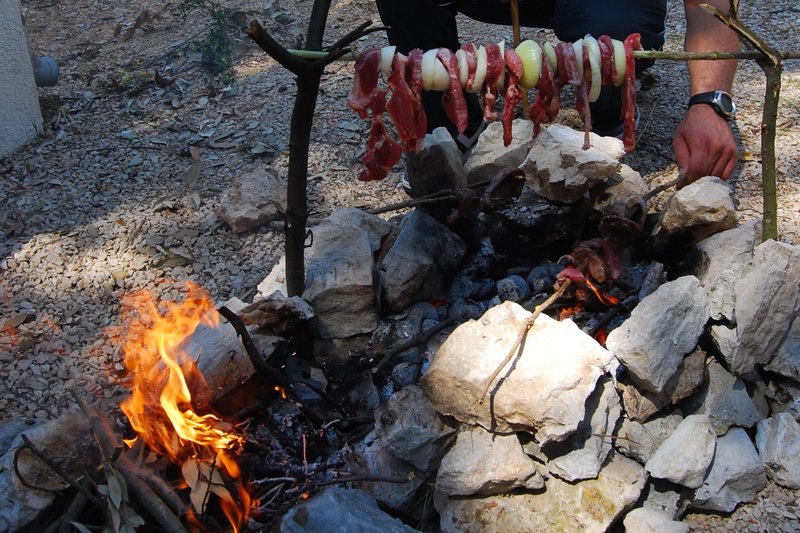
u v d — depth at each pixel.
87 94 2.52
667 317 1.33
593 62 1.29
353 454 1.33
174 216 1.97
